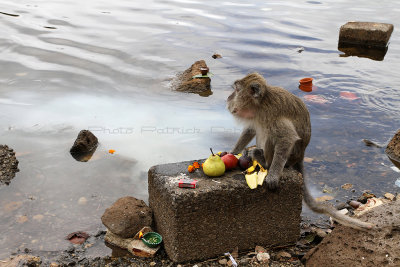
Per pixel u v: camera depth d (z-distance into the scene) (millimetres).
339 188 6508
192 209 4547
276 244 5094
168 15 15359
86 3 16797
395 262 4191
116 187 6344
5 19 14039
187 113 8812
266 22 14805
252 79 5129
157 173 5031
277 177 4777
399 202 4809
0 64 10633
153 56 11523
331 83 10297
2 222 5484
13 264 4664
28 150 7258
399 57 12305
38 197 6027
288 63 11352
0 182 6301
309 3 18047
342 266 4426
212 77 10438
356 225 4613
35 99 9094
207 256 4832
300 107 5227
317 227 5637
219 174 4844
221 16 15414
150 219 5188
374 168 7078
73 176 6582
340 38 13258
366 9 17156
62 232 5367
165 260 4832
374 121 8648
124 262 4820
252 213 4824
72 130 7977
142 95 9492
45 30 13195
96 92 9531
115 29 13586
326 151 7582
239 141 5703
